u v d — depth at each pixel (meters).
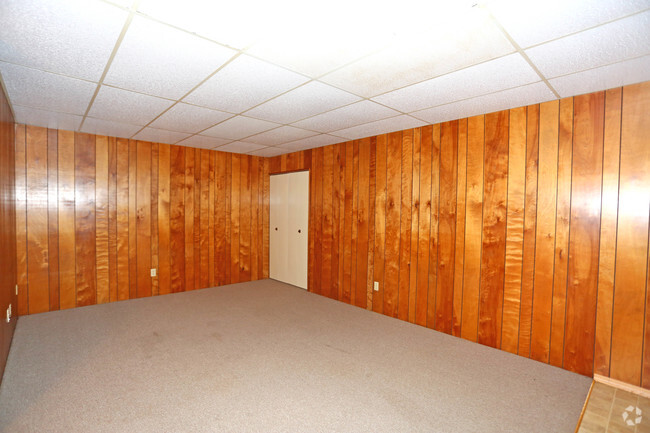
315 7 1.48
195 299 4.49
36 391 2.23
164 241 4.70
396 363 2.73
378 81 2.32
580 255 2.58
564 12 1.49
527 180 2.83
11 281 3.08
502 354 2.91
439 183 3.41
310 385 2.38
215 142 4.55
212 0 1.43
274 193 5.69
